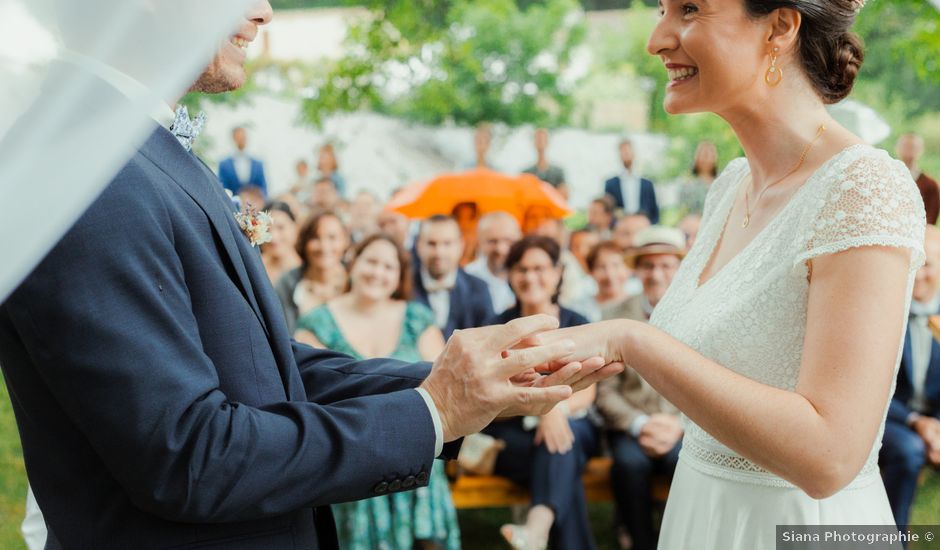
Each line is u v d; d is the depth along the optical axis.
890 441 4.08
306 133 10.94
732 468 1.75
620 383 4.27
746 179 1.94
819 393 1.45
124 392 1.29
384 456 1.46
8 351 1.42
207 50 1.13
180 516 1.35
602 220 8.09
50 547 1.49
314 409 1.46
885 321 1.45
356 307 4.04
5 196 1.07
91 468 1.43
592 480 4.16
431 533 3.71
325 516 1.70
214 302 1.44
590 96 11.52
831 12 1.62
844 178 1.54
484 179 6.18
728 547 1.74
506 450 4.01
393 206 6.13
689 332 1.75
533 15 11.24
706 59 1.64
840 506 1.69
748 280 1.67
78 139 1.09
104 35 1.10
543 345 1.64
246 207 1.62
